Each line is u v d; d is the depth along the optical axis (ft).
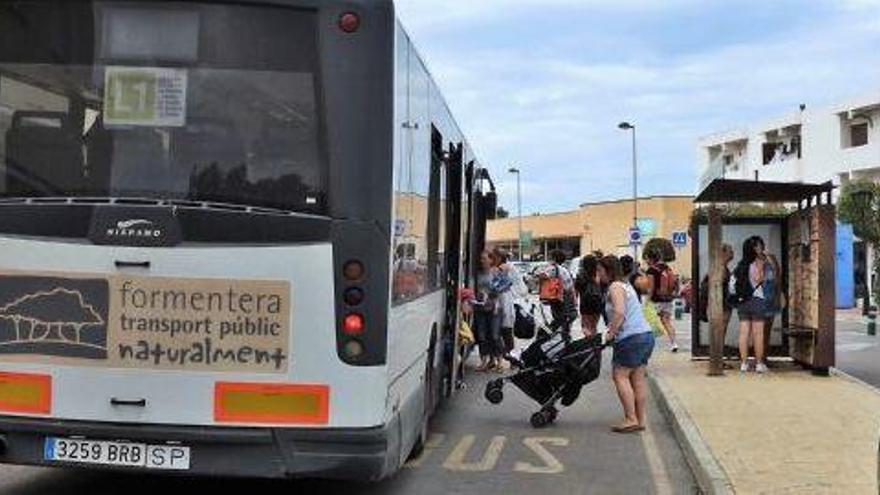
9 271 20.44
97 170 20.42
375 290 20.15
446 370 37.96
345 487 26.48
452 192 37.47
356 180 20.15
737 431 33.04
